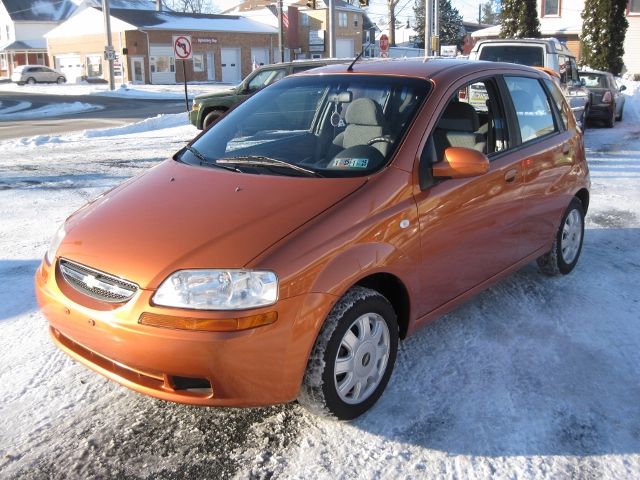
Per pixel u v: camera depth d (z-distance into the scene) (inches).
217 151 159.8
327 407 122.4
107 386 143.3
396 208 132.0
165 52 2060.8
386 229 128.6
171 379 114.4
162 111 1086.4
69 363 153.3
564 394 140.1
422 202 137.2
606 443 123.4
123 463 117.6
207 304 109.5
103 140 613.6
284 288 112.0
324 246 118.0
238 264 111.7
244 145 159.2
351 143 147.3
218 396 113.3
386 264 128.0
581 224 214.8
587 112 621.3
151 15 2162.9
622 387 143.3
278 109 168.4
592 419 131.0
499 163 163.8
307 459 118.4
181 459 118.7
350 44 2493.8
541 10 1595.7
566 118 207.3
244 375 111.3
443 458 118.7
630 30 1480.1
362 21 2529.5
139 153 505.0
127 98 1423.5
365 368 129.0
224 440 124.3
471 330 170.1
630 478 113.5
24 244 246.8
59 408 134.6
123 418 131.4
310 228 119.0
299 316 113.7
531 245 184.2
